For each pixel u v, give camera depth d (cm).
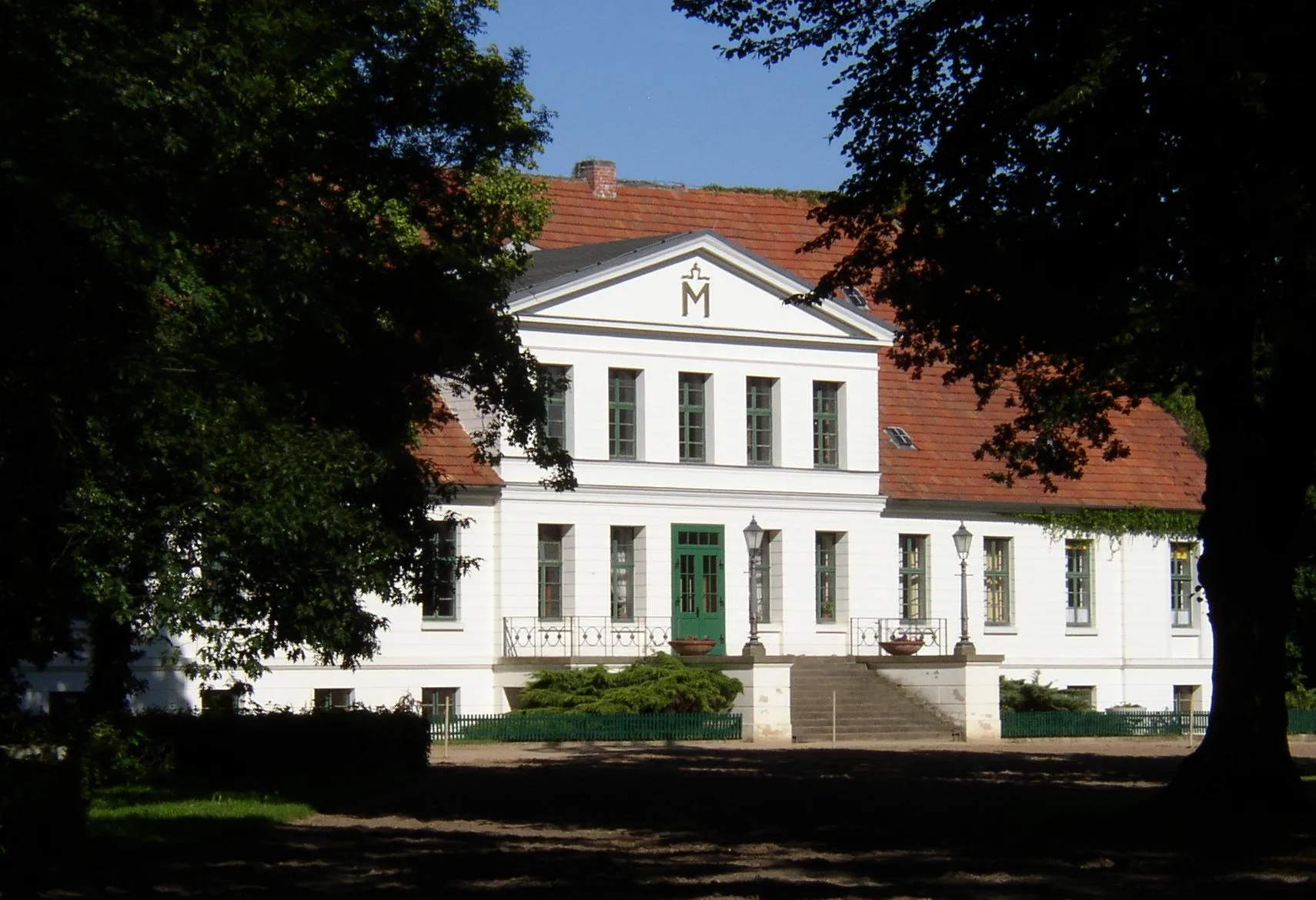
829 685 4453
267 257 1988
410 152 2431
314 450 2050
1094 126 1898
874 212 2333
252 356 1981
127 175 1722
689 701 4088
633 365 4559
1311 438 2102
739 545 4694
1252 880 1670
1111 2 1895
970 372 2391
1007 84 2069
